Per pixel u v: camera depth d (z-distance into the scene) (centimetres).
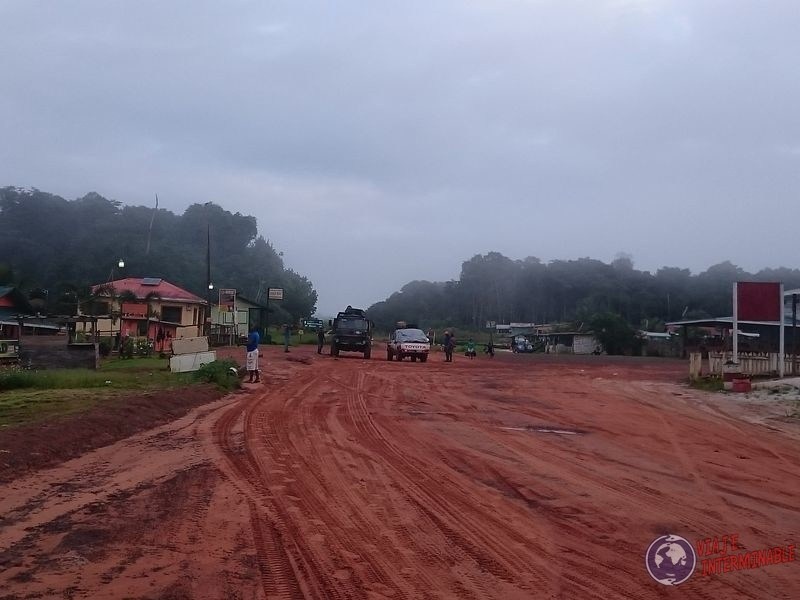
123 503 820
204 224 8531
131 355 3086
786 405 1908
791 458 1208
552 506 852
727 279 9781
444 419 1553
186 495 862
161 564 627
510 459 1122
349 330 3984
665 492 933
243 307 6053
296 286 9506
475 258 11350
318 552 674
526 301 10888
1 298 3553
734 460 1176
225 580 595
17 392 1780
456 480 974
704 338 5553
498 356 5444
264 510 807
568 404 1909
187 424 1402
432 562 654
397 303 12231
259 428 1366
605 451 1220
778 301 2559
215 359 2422
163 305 4794
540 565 652
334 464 1057
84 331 3375
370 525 763
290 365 3073
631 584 611
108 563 625
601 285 10125
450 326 10212
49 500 824
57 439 1114
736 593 596
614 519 802
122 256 5894
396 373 2833
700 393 2269
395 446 1211
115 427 1286
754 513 842
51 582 577
